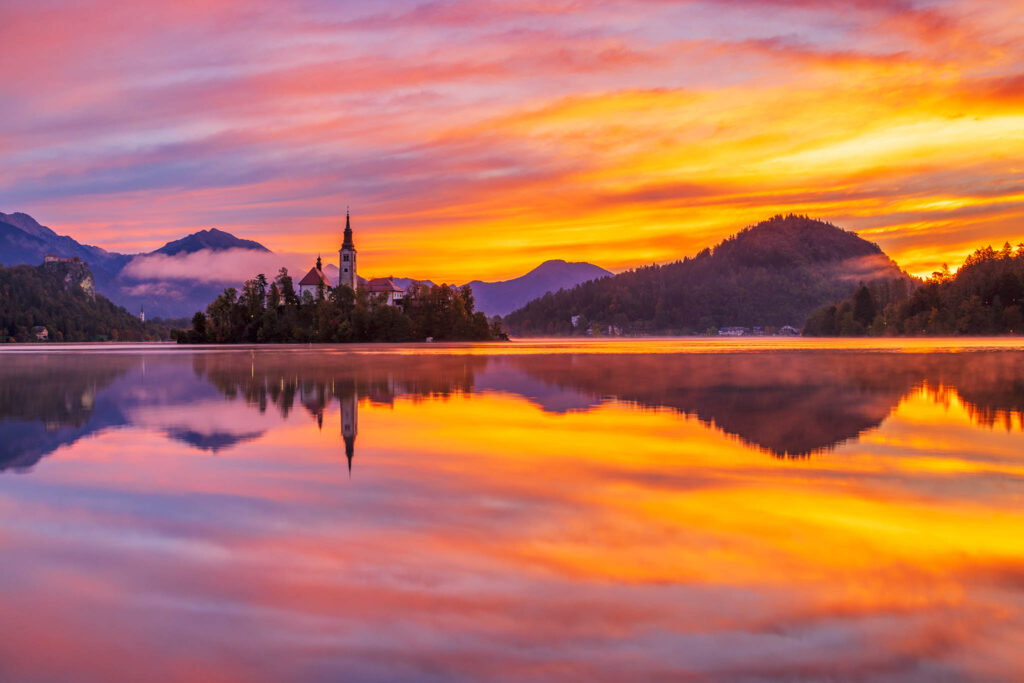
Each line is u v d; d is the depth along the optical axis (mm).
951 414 28938
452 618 9039
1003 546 11758
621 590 9867
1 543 12039
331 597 9672
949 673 7719
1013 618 8953
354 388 42062
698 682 7551
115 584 10180
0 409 31844
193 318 174375
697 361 73812
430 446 21641
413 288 186375
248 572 10648
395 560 11133
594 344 170125
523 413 29875
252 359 83750
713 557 11219
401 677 7688
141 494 15492
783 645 8312
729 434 23844
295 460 19453
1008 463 18625
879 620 8938
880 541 12016
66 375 55031
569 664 7922
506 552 11516
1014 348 111062
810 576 10383
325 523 13180
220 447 21641
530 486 16156
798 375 51594
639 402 33844
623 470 17875
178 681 7621
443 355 94438
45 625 8883
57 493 15602
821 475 17188
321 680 7629
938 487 15906
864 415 28672
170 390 41469
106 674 7742
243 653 8195
